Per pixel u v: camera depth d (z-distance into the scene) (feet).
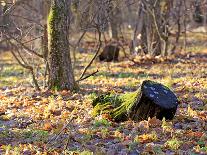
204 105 38.32
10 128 33.12
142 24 76.64
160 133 29.86
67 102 40.01
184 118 33.42
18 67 73.72
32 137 30.37
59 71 45.14
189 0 75.72
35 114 36.65
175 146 26.91
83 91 45.60
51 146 27.99
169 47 85.81
